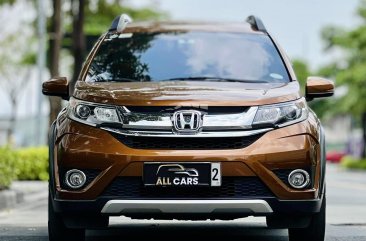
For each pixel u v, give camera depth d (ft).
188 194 28.35
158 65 33.76
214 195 28.35
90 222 29.37
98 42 35.45
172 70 33.47
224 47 34.83
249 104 28.96
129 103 28.99
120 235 36.86
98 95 29.71
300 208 28.66
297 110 29.60
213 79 32.91
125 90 29.99
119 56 34.27
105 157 28.35
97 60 34.17
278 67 33.71
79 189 28.81
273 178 28.35
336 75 234.58
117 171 28.25
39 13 122.83
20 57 213.25
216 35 35.70
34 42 208.13
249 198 28.22
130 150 28.30
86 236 36.42
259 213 28.43
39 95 121.49
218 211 28.22
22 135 268.62
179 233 37.70
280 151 28.50
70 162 28.86
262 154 28.30
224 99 28.99
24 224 43.93
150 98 29.01
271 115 29.01
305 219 29.32
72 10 117.70
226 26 36.78
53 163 29.73
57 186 29.22
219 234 37.42
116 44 35.12
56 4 104.12
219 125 28.50
